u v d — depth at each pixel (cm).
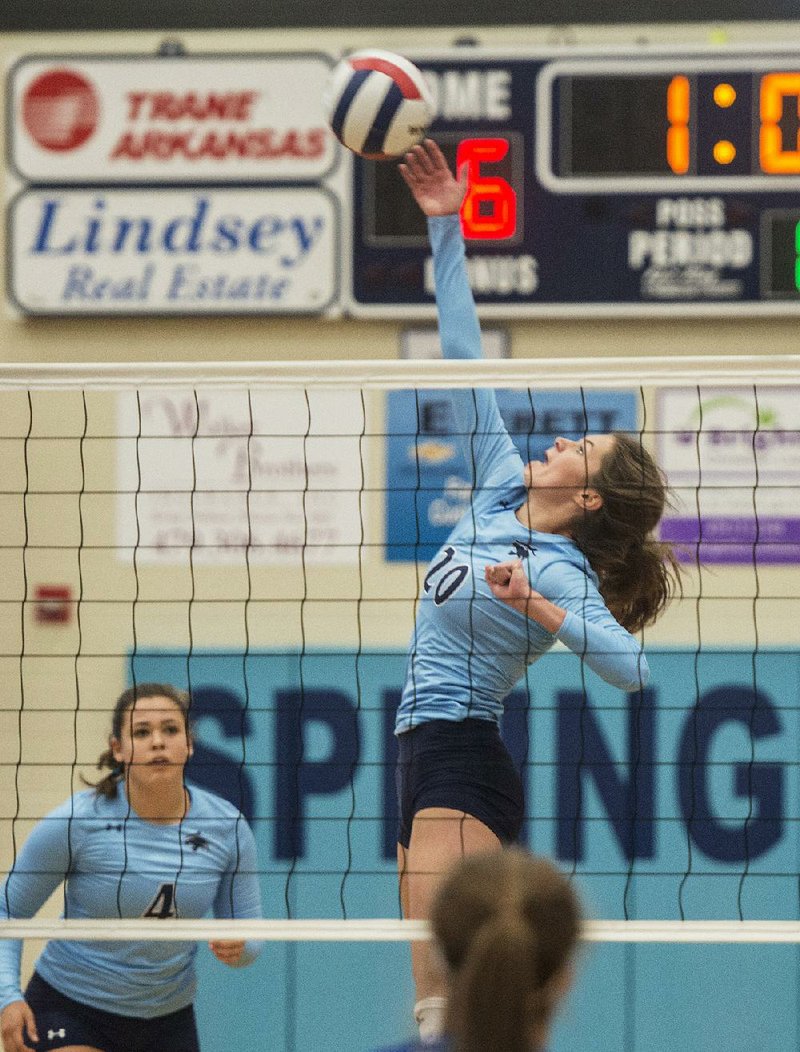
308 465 1953
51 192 1945
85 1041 1280
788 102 1877
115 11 1939
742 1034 1919
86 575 1966
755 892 1916
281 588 1958
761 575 1920
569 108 1891
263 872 1939
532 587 1212
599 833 1931
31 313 1947
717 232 1889
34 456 1959
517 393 1930
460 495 1939
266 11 1931
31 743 1956
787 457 1914
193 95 1931
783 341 1919
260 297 1933
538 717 1934
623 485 1254
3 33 1948
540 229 1895
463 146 1897
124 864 1277
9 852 1948
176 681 1952
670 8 1906
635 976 1927
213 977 1939
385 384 1244
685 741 1928
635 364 1238
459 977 547
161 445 1958
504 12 1919
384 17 1925
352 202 1920
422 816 1166
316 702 1947
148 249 1941
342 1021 1933
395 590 1948
